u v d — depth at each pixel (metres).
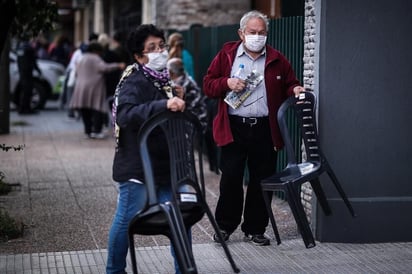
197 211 9.52
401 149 12.71
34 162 21.09
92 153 22.89
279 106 12.21
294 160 11.84
